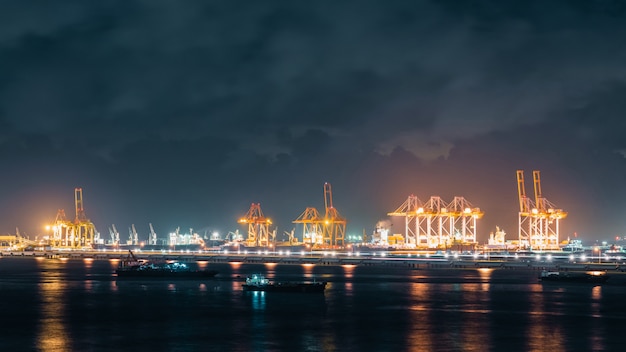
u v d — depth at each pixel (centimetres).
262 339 10912
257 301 15625
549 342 10650
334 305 14888
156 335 11281
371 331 11581
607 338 10962
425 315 13375
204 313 13688
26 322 12675
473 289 18500
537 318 12962
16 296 16962
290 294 17125
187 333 11450
